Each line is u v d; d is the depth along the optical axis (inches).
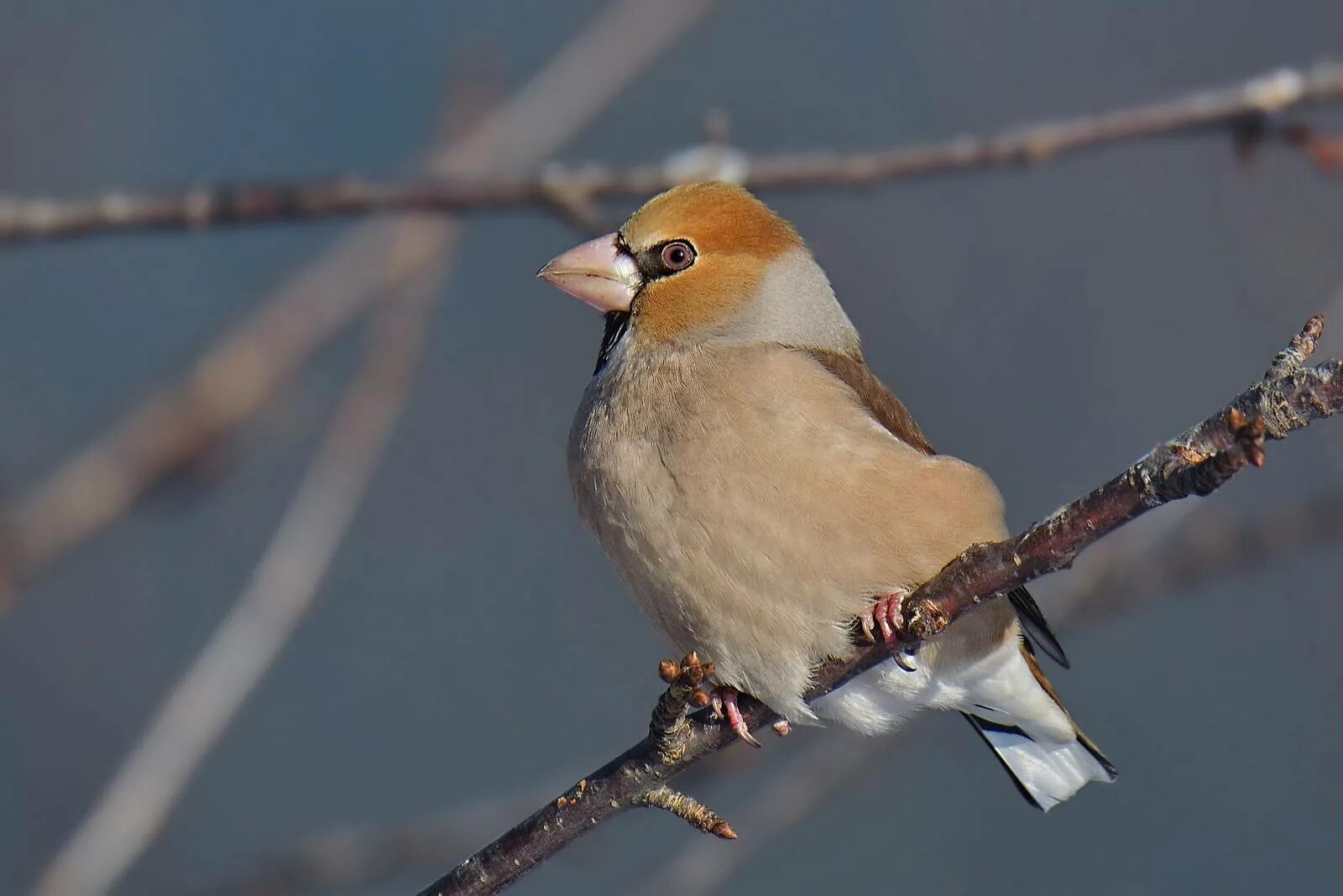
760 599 278.7
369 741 557.3
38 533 380.2
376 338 376.2
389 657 567.5
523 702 564.7
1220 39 598.9
